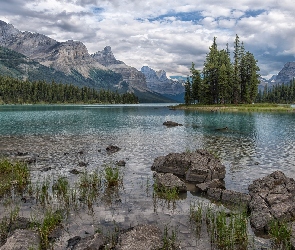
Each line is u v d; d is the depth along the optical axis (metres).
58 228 11.48
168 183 16.34
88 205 13.91
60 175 19.27
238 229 10.84
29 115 80.12
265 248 10.12
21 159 23.72
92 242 9.90
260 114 80.69
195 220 12.33
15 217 12.20
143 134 40.56
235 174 19.70
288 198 13.52
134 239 10.10
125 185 17.23
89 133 41.31
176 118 70.62
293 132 41.69
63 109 125.69
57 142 32.97
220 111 94.12
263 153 26.69
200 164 19.30
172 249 9.89
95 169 20.92
